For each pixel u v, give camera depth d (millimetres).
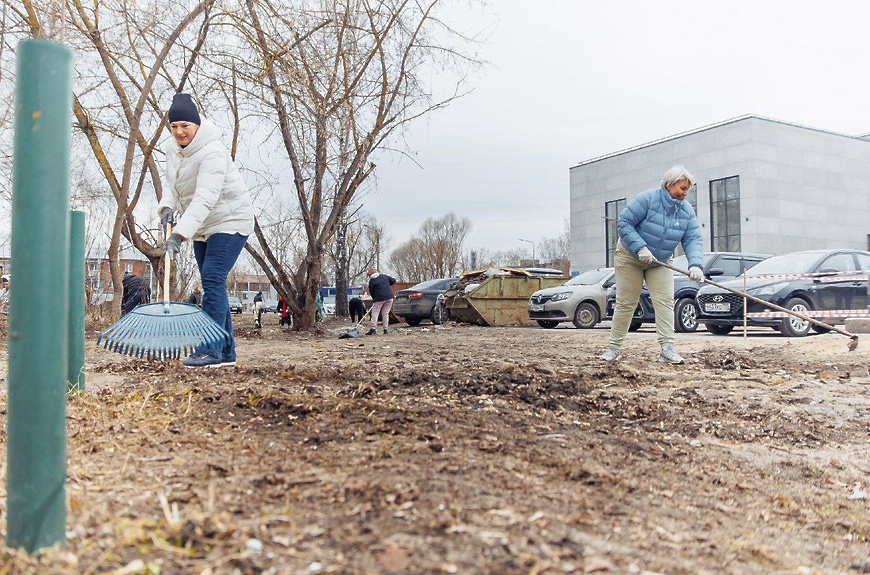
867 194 42344
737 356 8062
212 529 1978
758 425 4656
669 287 7523
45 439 1798
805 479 3572
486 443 3207
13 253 1783
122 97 12516
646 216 7332
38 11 7586
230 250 5820
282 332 15914
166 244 5168
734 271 15414
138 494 2338
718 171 40219
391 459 2822
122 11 10352
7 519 1811
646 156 44312
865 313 12336
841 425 4766
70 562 1758
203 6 10789
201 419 3617
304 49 11633
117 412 3805
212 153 5594
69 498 2203
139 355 4668
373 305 16391
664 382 6172
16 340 1783
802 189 39875
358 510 2199
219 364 5812
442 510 2244
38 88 1756
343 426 3418
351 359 7691
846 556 2604
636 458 3449
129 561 1777
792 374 6953
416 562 1846
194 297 17078
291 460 2803
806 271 12758
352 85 12578
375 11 12156
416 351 9211
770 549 2502
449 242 76812
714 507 2885
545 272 21281
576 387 5207
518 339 12398
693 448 3893
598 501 2598
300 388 4770
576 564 1953
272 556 1840
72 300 4449
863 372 7090
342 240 29500
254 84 12023
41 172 1760
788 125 39594
